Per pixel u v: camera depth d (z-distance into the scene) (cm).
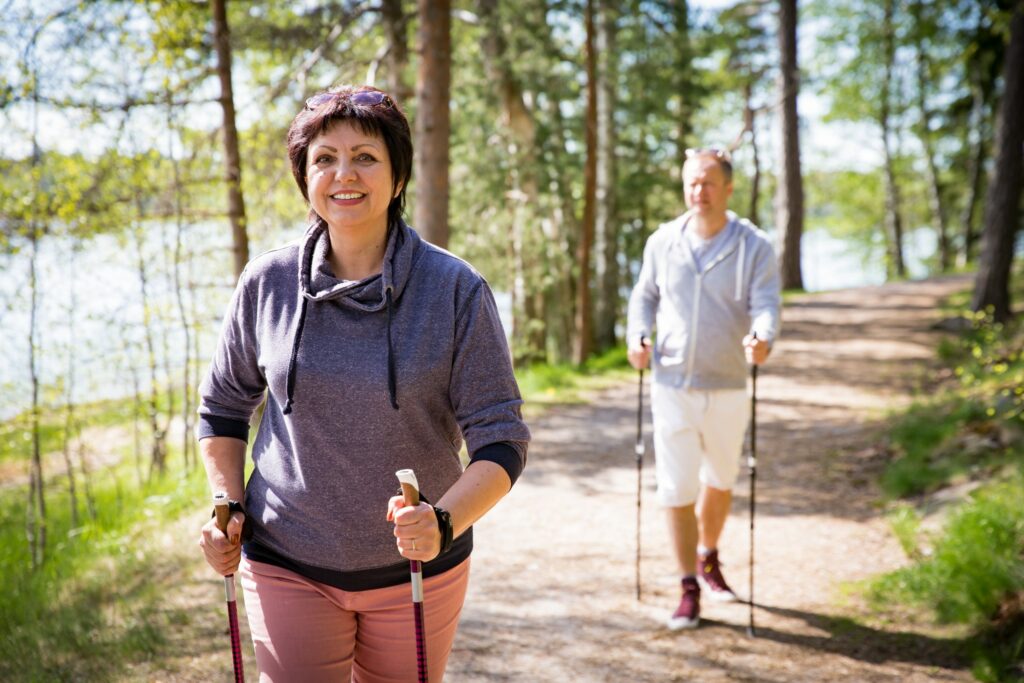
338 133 183
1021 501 456
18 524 634
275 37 902
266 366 186
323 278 184
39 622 383
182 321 694
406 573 190
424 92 848
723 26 1972
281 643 188
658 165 1738
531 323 1326
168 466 780
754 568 462
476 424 186
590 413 894
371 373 179
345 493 185
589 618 404
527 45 1220
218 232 786
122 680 327
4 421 560
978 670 341
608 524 542
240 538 189
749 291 383
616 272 1593
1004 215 1196
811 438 751
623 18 1423
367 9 945
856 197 3525
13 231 560
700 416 389
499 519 553
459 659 362
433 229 852
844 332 1355
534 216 1314
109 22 636
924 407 754
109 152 649
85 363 612
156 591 419
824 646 371
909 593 409
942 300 1619
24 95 583
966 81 2331
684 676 347
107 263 641
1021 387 662
